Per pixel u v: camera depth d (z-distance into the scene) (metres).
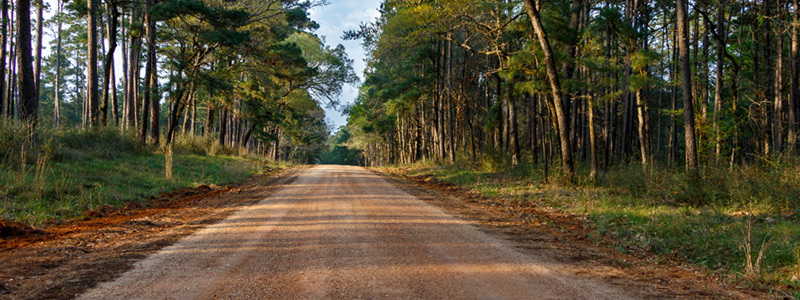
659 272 5.13
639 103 19.62
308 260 5.38
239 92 35.78
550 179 15.96
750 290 4.43
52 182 11.35
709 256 5.94
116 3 24.27
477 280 4.59
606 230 7.92
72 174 12.55
